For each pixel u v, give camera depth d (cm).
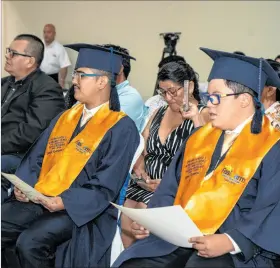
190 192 228
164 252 219
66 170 269
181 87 282
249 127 226
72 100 323
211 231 215
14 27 633
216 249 201
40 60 358
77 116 288
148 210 200
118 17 614
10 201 286
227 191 219
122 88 329
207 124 245
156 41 598
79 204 249
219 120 226
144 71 603
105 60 274
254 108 228
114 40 624
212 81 228
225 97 223
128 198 283
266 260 214
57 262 253
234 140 229
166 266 213
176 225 201
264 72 227
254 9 507
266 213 209
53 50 543
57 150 283
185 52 580
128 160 263
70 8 638
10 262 272
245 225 207
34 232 247
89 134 272
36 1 636
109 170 256
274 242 205
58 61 546
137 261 215
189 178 232
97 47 273
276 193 211
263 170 216
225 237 203
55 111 341
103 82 275
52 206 247
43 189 267
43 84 348
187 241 206
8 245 271
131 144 265
